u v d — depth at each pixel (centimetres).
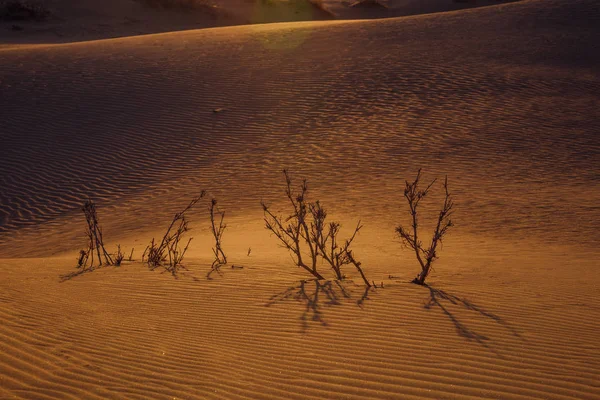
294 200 1383
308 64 2411
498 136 1716
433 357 465
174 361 458
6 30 4422
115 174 1658
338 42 2727
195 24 5012
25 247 1252
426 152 1636
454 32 2784
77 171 1686
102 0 5072
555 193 1343
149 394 398
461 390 409
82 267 819
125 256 938
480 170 1508
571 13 2952
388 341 500
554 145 1642
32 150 1819
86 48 2855
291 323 550
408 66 2317
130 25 4750
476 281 713
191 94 2164
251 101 2078
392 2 6375
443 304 602
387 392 406
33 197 1561
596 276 753
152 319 566
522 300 620
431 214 1241
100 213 1434
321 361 459
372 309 587
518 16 2978
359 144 1709
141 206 1447
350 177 1509
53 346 479
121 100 2133
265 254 933
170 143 1820
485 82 2130
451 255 938
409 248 989
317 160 1630
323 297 630
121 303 620
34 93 2209
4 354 451
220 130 1881
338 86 2152
